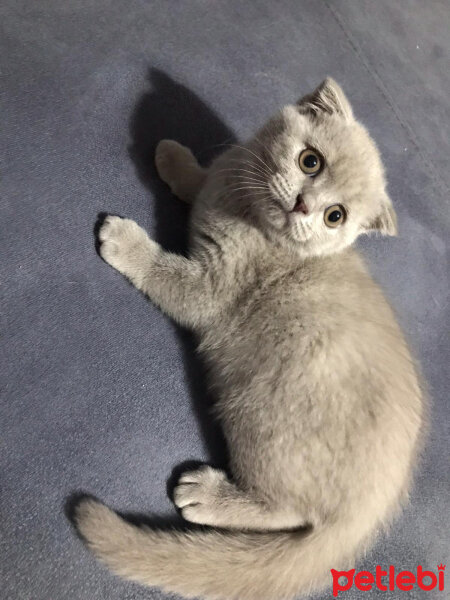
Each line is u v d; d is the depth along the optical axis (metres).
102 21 0.36
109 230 0.31
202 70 0.40
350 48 0.49
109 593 0.28
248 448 0.30
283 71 0.44
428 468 0.39
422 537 0.37
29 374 0.29
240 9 0.44
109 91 0.35
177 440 0.32
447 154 0.51
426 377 0.43
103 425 0.30
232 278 0.32
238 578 0.29
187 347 0.33
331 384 0.29
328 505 0.29
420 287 0.46
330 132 0.32
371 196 0.32
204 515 0.30
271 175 0.30
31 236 0.30
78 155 0.33
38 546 0.27
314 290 0.31
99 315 0.31
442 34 0.56
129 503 0.30
